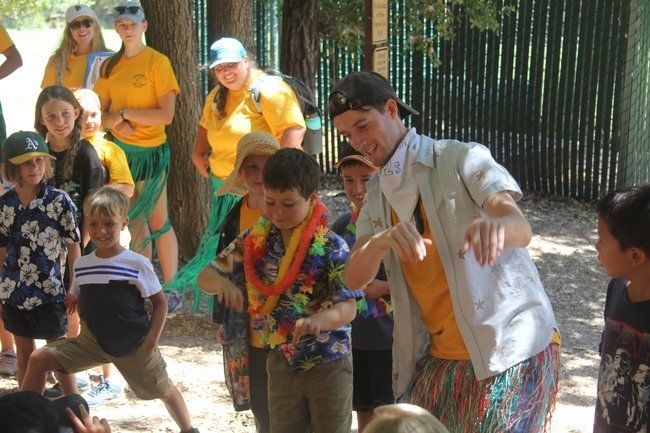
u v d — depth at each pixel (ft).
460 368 9.46
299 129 18.06
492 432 9.16
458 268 9.25
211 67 18.33
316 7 29.86
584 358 19.06
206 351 18.98
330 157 36.81
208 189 25.03
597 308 22.74
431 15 33.04
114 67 21.66
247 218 12.63
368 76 9.46
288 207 10.71
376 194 10.02
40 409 8.01
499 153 34.55
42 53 76.89
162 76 21.45
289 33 29.71
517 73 33.55
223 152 18.85
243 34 25.34
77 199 16.53
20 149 14.78
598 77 32.19
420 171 9.41
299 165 10.68
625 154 32.17
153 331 13.71
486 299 9.26
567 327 21.22
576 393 17.04
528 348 9.22
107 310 13.47
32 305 15.11
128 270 13.57
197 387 16.94
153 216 21.98
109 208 13.46
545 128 33.50
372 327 12.40
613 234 8.62
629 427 8.80
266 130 18.49
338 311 10.50
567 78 32.73
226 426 15.20
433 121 35.42
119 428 15.06
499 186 8.97
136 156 21.49
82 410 8.45
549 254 27.17
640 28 31.63
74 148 16.49
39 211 15.11
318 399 10.92
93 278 13.52
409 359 9.98
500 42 33.63
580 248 27.96
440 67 34.76
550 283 24.59
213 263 11.56
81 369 13.83
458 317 9.31
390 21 34.60
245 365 12.18
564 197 33.65
